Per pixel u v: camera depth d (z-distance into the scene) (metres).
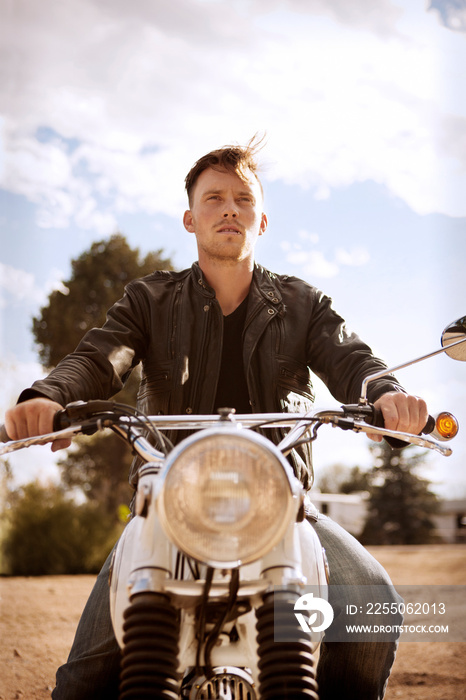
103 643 1.90
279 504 1.27
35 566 9.39
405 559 8.62
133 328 2.20
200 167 2.24
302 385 2.20
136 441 1.55
